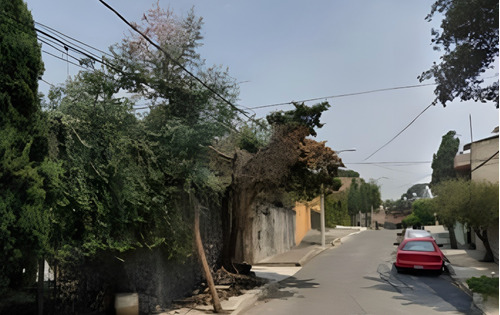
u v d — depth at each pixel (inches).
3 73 303.3
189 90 527.8
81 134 382.9
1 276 292.4
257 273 839.1
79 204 361.4
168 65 530.0
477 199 861.2
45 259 369.7
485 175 923.4
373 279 731.4
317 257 1123.9
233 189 647.1
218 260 669.3
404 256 778.8
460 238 1375.5
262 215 1077.1
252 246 987.3
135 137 444.8
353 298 557.6
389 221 3521.2
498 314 438.3
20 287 343.9
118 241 404.5
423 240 819.4
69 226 358.3
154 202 453.1
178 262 501.7
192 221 544.4
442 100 593.0
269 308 506.6
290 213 1402.6
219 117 558.9
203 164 559.8
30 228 302.2
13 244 293.6
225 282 605.0
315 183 701.9
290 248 1363.2
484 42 557.6
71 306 401.1
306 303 532.1
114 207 397.7
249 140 670.5
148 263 459.8
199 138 503.2
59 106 387.2
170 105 526.9
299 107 663.8
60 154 364.5
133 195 416.2
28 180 303.4
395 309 486.9
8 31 308.7
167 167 481.7
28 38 320.5
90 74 414.0
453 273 748.0
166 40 522.9
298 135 654.5
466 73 568.1
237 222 655.1
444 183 1019.3
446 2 557.9
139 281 454.9
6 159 293.1
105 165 393.1
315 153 666.2
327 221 2236.7
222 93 558.9
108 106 416.5
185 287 545.3
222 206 658.8
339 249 1302.9
